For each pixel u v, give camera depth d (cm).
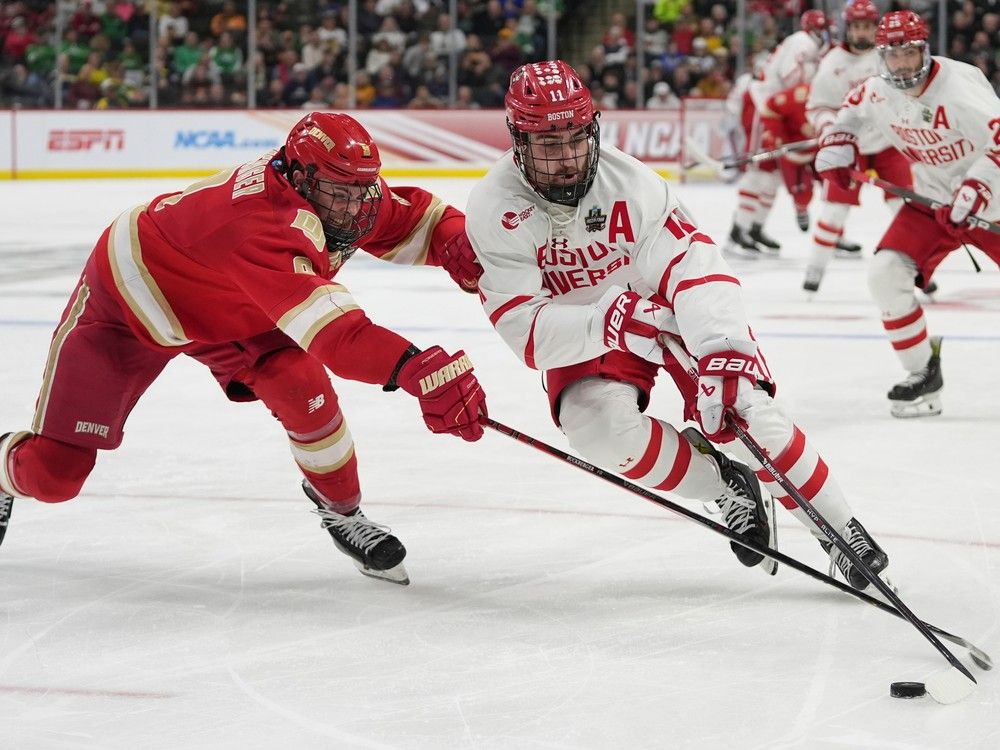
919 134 930
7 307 1470
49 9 3164
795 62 1833
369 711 458
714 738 429
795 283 1667
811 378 1098
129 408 606
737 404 533
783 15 3053
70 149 3158
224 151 3141
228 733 440
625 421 569
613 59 3111
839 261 1897
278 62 3172
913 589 586
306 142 534
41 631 547
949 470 802
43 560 646
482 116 3128
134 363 592
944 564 621
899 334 944
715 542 666
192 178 3148
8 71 3181
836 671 489
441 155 3152
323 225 558
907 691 460
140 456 859
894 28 891
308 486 629
